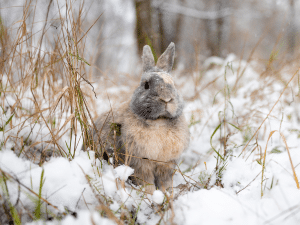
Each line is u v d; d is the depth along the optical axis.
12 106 1.64
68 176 1.48
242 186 1.55
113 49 2.60
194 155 1.79
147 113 1.59
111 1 3.85
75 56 1.56
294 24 4.04
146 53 1.69
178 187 1.57
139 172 1.61
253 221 1.43
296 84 1.95
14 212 1.42
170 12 4.14
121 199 1.48
